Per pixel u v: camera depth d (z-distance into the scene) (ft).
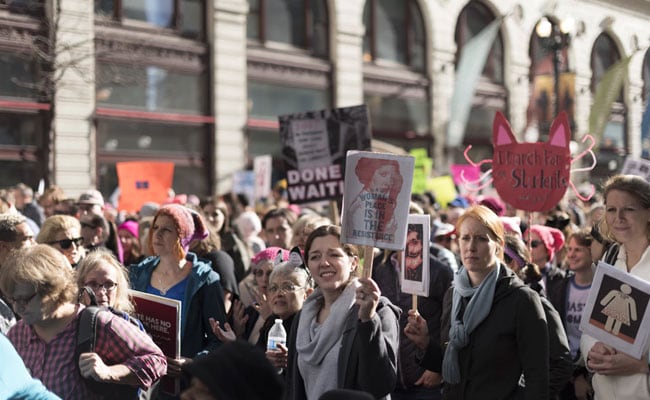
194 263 18.51
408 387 19.15
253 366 7.95
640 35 108.06
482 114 94.02
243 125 71.67
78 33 60.03
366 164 13.83
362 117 29.48
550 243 22.58
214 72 69.92
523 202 23.29
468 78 73.00
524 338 14.21
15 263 12.73
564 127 22.90
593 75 103.81
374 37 83.97
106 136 63.41
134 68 64.28
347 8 79.92
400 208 13.61
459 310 15.08
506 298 14.51
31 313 12.68
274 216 27.22
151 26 66.85
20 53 57.82
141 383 13.30
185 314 17.89
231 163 70.85
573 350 20.70
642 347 13.61
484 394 14.44
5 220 18.29
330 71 79.00
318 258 14.52
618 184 14.64
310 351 14.19
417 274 15.84
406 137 85.15
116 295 15.02
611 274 14.02
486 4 94.43
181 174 68.13
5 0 57.57
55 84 57.16
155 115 65.87
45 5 59.16
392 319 13.99
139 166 40.55
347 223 13.83
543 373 14.05
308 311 14.84
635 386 14.03
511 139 23.50
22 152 58.90
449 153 88.84
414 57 88.22
